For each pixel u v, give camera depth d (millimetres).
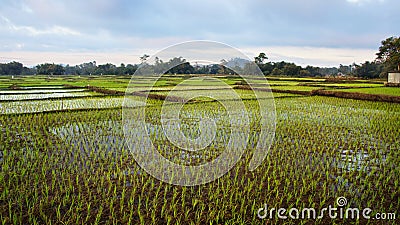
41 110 13938
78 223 4602
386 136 10133
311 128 11242
